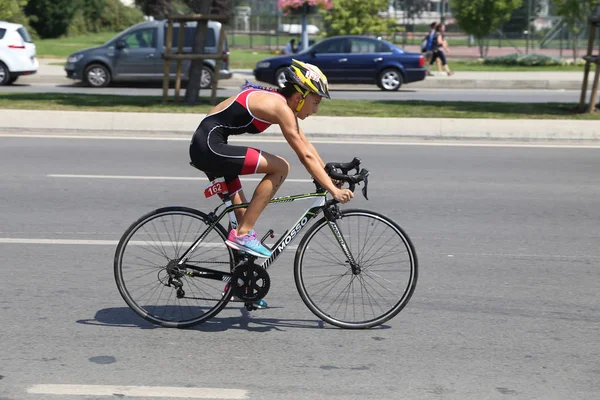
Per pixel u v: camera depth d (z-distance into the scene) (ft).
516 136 106.63
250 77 193.88
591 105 124.88
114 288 45.96
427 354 37.04
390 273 40.68
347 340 38.86
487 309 43.29
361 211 40.68
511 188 75.72
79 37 362.74
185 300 40.63
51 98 134.92
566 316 42.29
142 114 111.55
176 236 40.55
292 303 44.27
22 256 51.67
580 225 62.23
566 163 89.20
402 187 75.31
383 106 131.34
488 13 245.04
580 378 34.50
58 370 34.55
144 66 174.81
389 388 33.24
